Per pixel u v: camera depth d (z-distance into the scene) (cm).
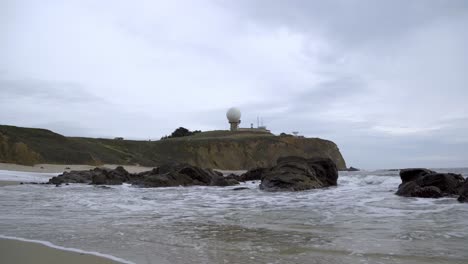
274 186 2056
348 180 2747
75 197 1631
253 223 921
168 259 574
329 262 552
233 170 7631
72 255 597
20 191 1916
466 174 3881
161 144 8206
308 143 8856
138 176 2983
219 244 676
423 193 1480
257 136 9081
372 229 813
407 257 575
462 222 891
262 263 549
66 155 5475
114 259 574
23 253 609
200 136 9862
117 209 1220
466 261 551
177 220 978
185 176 2612
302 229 827
